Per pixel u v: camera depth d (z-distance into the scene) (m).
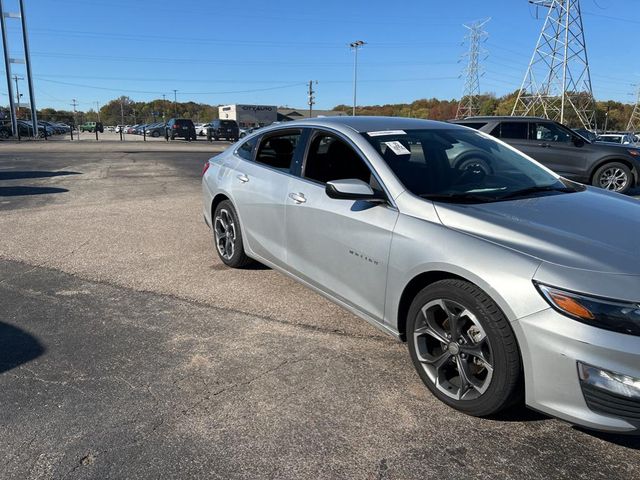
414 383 3.10
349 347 3.57
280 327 3.88
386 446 2.53
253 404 2.88
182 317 4.07
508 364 2.47
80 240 6.39
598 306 2.21
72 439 2.57
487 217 2.79
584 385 2.24
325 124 3.93
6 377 3.16
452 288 2.67
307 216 3.73
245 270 5.21
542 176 3.78
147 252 5.88
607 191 3.78
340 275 3.47
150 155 21.12
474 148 3.86
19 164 16.12
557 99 57.47
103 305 4.31
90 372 3.22
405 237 2.93
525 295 2.37
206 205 5.51
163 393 2.99
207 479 2.30
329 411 2.81
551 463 2.40
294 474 2.34
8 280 4.92
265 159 4.61
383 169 3.30
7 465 2.38
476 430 2.64
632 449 2.50
